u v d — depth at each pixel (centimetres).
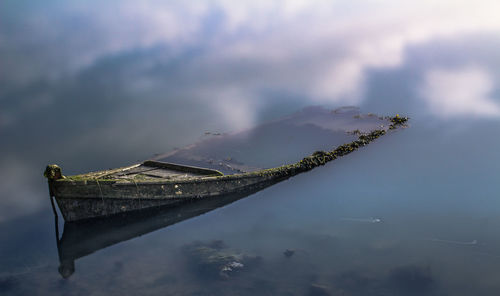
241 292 1477
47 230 1922
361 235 1798
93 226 1894
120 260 1691
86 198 1842
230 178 2173
